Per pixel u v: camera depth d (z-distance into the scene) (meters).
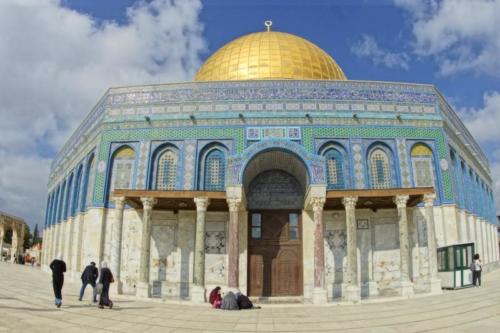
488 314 10.87
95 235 20.02
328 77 25.38
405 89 21.53
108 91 21.91
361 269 19.45
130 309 13.20
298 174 20.08
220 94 21.14
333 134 20.59
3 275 23.34
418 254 19.41
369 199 18.52
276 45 25.47
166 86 21.53
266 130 20.56
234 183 17.73
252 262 20.17
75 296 15.53
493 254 31.59
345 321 11.29
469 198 24.36
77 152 26.67
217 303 14.85
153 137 20.97
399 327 10.04
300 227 20.62
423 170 20.67
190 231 19.97
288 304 16.48
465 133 26.44
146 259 17.53
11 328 8.99
